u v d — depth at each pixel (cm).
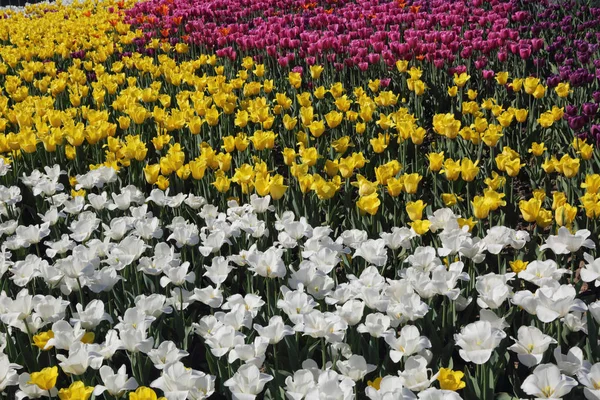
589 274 341
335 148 626
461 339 294
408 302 334
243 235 478
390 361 343
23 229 440
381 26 1055
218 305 367
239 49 1101
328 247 399
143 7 1418
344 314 323
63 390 270
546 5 1159
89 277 388
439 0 1202
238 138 621
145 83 1035
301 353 357
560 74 775
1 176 646
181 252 475
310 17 1193
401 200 573
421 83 773
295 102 850
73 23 1542
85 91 880
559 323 330
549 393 266
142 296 355
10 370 316
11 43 1468
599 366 270
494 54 971
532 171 632
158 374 362
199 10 1284
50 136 652
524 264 376
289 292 340
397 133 695
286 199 564
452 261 420
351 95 880
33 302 355
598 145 611
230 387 288
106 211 545
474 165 521
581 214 562
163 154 738
